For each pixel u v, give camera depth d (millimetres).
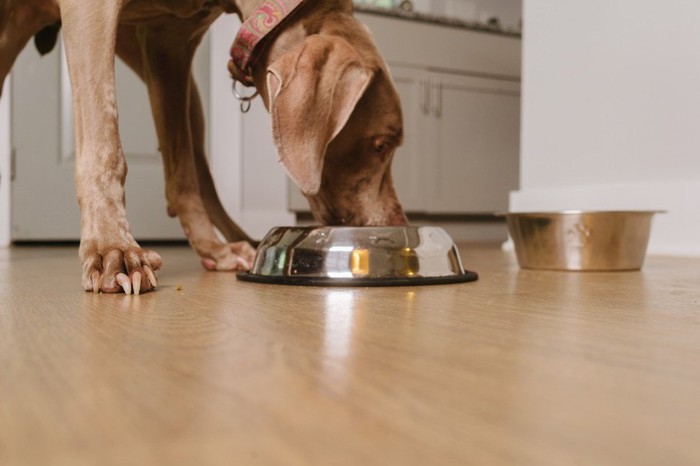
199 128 1687
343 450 357
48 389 491
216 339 675
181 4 1383
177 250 2521
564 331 722
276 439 377
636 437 380
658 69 2174
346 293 1065
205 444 370
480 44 4047
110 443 374
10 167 2918
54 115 2967
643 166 2244
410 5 4023
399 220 1405
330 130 1141
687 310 891
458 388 486
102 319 804
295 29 1286
